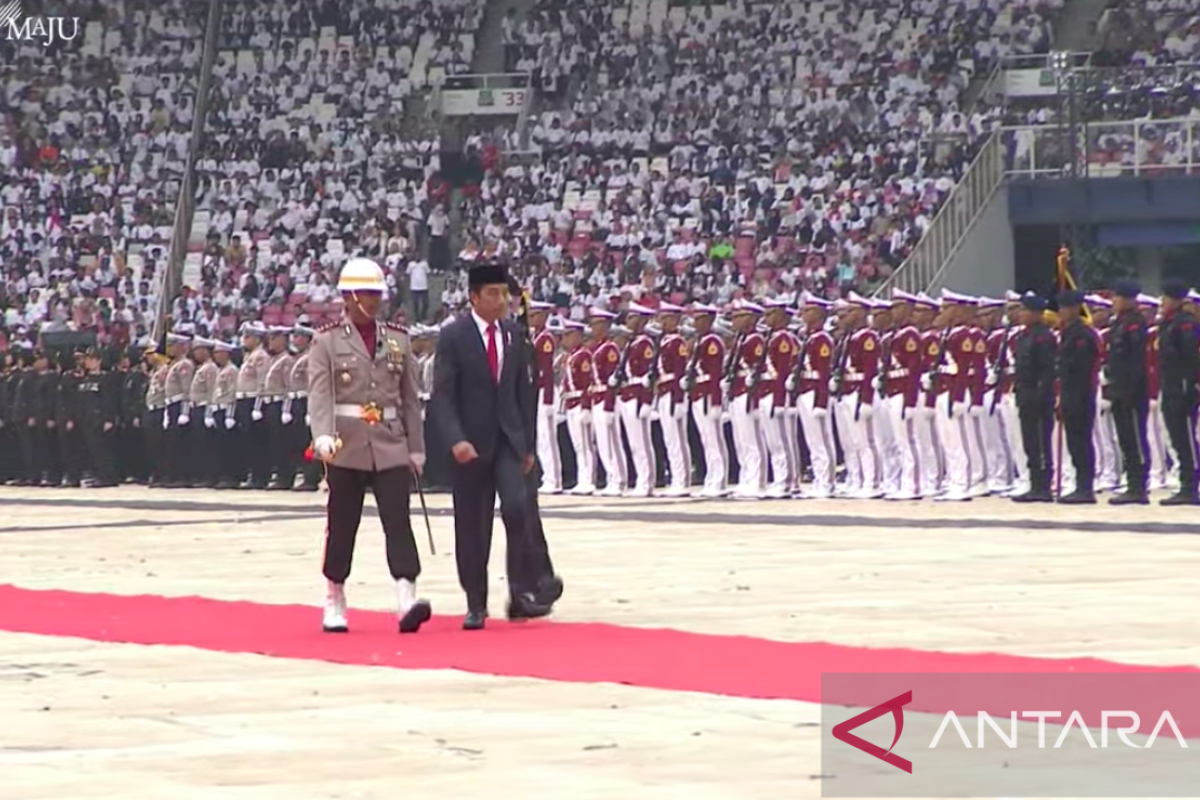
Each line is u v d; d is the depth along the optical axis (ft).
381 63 544.62
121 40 558.97
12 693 111.86
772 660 115.24
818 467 267.80
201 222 508.12
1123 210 412.36
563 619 139.95
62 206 516.32
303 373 323.16
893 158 458.50
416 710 102.22
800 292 419.13
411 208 494.18
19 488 365.20
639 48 520.42
